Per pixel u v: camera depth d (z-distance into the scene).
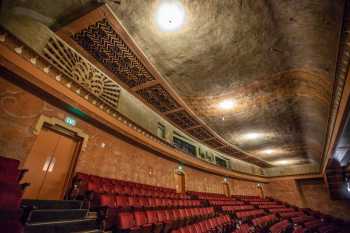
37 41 2.24
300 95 3.91
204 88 3.93
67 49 2.70
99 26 2.55
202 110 4.77
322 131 4.98
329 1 1.88
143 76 3.53
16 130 2.04
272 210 7.25
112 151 3.32
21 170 1.80
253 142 7.01
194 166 6.04
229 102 4.43
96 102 2.97
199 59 3.15
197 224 3.02
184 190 5.45
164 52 3.01
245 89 3.95
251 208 6.47
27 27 2.15
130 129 3.63
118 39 2.77
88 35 2.67
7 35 1.91
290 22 2.35
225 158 8.34
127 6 2.30
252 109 4.73
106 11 2.36
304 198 9.61
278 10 2.23
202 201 4.91
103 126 3.17
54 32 2.55
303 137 6.36
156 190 3.90
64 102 2.49
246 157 8.97
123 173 3.45
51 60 2.39
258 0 2.16
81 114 2.79
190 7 2.30
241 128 5.81
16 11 2.04
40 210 1.62
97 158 2.99
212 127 5.72
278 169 10.63
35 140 2.20
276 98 4.20
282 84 3.69
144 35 2.71
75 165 2.64
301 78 3.35
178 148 5.24
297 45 2.66
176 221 2.76
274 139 6.70
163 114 4.87
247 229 3.76
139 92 3.98
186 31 2.63
